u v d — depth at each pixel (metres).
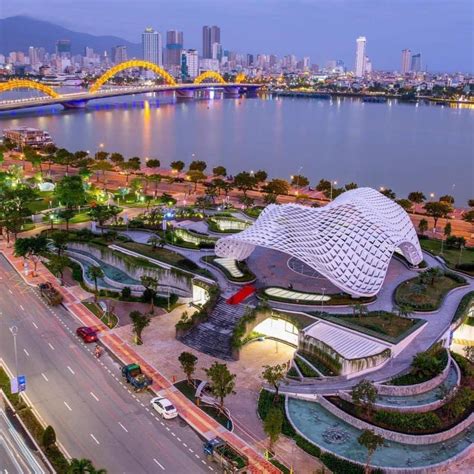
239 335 104.06
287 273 133.12
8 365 98.75
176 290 130.25
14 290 131.00
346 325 105.75
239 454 75.56
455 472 74.81
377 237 123.12
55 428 82.19
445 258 154.62
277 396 89.00
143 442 79.88
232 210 194.12
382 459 76.62
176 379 95.69
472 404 88.56
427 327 110.00
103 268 143.62
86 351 104.62
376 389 85.31
